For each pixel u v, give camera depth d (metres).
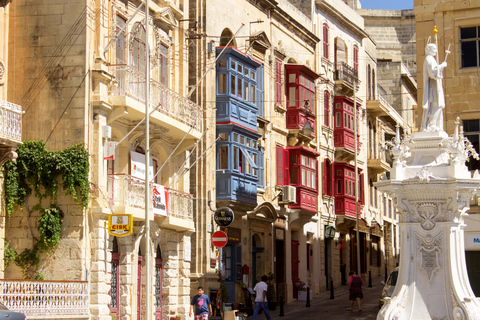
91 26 26.23
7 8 26.20
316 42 47.47
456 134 17.50
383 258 58.97
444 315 16.70
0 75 25.67
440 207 17.11
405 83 68.94
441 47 31.48
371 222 55.06
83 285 24.52
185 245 31.94
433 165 17.23
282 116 42.44
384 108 57.59
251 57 37.69
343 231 50.47
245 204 35.56
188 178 32.81
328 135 48.59
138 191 27.34
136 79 27.72
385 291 29.06
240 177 35.41
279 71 42.25
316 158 44.56
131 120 28.16
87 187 25.12
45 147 25.59
